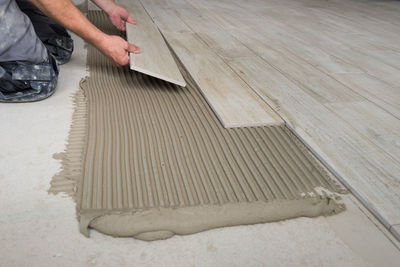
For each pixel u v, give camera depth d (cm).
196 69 170
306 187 96
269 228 83
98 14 261
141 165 99
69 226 78
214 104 135
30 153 100
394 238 83
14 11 117
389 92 163
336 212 89
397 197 93
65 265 70
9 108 124
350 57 212
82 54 185
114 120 120
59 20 126
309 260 76
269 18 299
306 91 156
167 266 72
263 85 159
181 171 98
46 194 86
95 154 101
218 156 106
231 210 86
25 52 122
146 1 327
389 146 117
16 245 73
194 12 300
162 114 128
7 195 85
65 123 117
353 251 79
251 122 124
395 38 264
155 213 83
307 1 396
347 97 154
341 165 104
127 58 142
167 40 214
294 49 218
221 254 75
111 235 78
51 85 132
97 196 86
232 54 200
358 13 350
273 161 106
